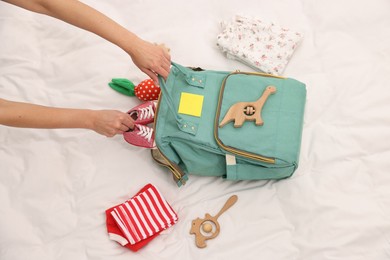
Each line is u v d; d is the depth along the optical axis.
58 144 1.17
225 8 1.32
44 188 1.11
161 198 1.08
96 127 1.03
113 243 1.05
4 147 1.16
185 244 1.05
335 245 1.00
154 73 1.03
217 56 1.26
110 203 1.10
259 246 1.03
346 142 1.11
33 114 0.98
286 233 1.04
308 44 1.25
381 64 1.20
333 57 1.22
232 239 1.04
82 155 1.15
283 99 1.07
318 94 1.18
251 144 1.02
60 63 1.25
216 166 1.08
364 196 1.05
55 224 1.07
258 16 1.30
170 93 1.07
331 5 1.28
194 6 1.32
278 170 1.04
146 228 1.04
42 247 1.05
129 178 1.12
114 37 1.02
